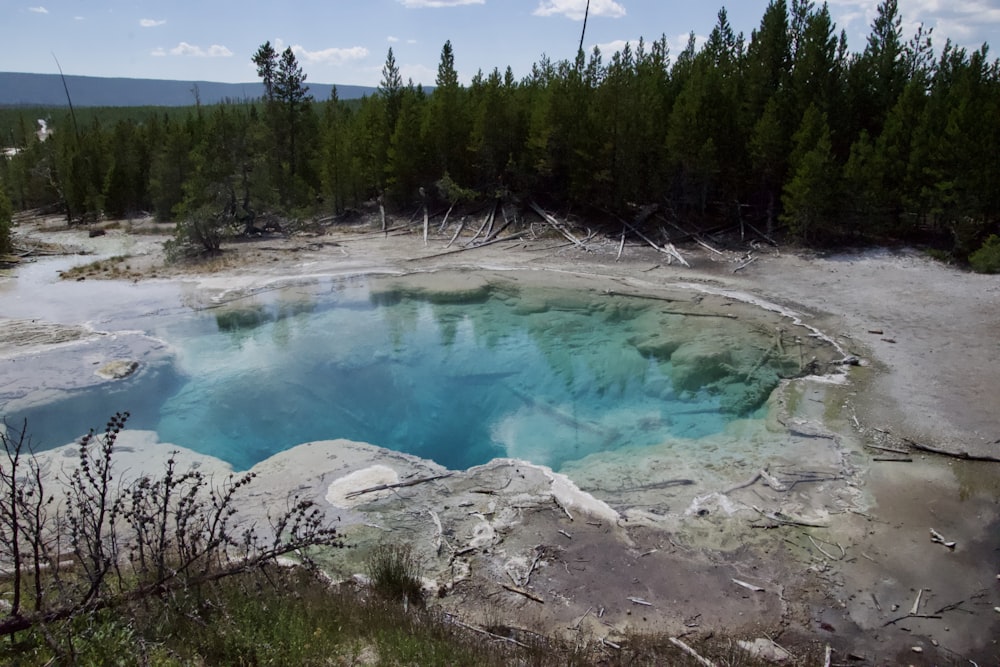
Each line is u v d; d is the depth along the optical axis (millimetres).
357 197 32406
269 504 9695
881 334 16234
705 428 12516
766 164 24938
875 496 9969
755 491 10180
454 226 29031
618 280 22094
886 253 22203
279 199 29656
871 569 8453
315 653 5457
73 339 16547
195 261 24562
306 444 11633
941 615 7711
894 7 25250
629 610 7750
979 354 14781
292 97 35094
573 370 15617
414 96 34875
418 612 7059
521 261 24500
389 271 23250
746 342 16422
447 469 10844
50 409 13000
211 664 5031
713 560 8633
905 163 22656
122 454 11312
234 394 14141
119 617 5078
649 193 27328
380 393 14484
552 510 9703
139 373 14750
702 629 7457
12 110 109562
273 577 6949
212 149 28672
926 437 11516
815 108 23578
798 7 27297
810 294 19500
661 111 26469
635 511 9695
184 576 5832
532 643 6883
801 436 11773
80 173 42375
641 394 14250
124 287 21344
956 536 9070
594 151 27219
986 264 19875
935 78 25219
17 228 39531
